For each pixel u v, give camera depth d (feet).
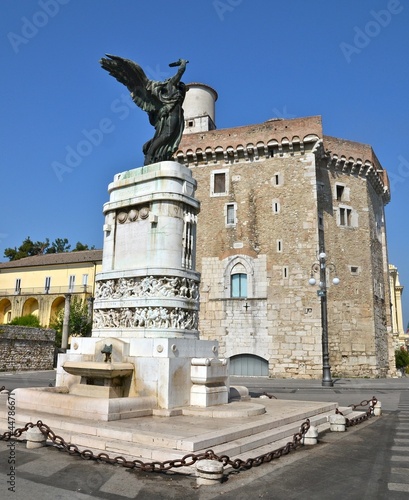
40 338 142.82
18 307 194.39
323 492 19.74
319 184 122.01
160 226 37.88
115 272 38.96
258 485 20.39
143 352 34.14
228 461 21.76
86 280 191.42
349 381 100.63
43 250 282.77
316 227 114.83
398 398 65.57
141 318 36.35
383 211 152.05
